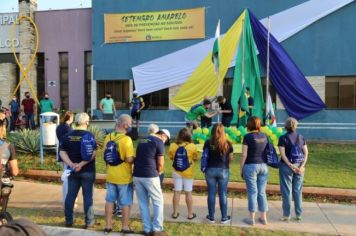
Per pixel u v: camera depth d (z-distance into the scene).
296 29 15.82
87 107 18.92
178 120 16.84
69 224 6.32
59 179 9.33
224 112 13.54
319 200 7.98
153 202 5.93
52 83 19.23
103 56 17.70
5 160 5.03
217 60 13.59
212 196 6.56
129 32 17.39
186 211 7.20
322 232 6.21
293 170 6.55
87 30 18.77
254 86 14.68
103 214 6.98
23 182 9.24
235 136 11.77
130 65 17.42
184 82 16.81
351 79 15.56
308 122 15.82
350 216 7.00
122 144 5.89
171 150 6.81
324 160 11.03
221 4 16.47
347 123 15.55
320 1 15.69
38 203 7.64
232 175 9.20
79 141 6.15
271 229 6.32
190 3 16.78
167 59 17.00
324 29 15.70
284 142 6.62
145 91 17.16
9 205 7.48
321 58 15.72
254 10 16.17
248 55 14.76
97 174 9.21
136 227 6.36
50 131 10.02
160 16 17.06
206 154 6.48
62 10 19.00
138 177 5.90
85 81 18.91
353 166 10.28
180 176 6.71
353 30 15.46
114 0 17.53
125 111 17.48
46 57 19.22
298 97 15.77
